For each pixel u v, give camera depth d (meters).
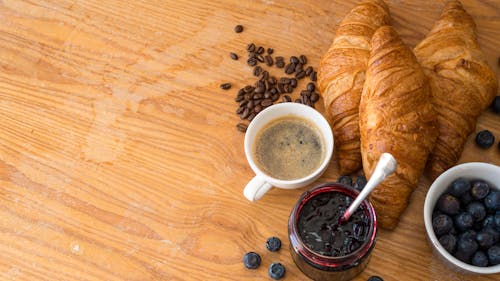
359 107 0.74
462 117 0.74
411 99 0.70
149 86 0.83
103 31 0.87
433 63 0.75
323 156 0.76
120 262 0.76
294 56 0.83
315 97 0.81
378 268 0.74
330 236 0.68
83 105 0.83
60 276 0.76
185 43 0.85
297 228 0.68
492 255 0.69
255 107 0.81
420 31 0.83
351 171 0.77
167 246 0.76
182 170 0.79
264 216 0.77
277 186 0.74
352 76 0.75
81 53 0.86
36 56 0.86
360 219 0.68
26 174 0.81
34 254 0.77
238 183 0.78
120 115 0.82
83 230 0.78
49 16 0.88
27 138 0.82
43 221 0.78
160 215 0.78
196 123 0.81
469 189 0.72
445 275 0.73
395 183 0.71
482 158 0.78
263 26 0.85
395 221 0.74
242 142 0.80
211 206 0.78
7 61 0.86
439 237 0.71
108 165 0.80
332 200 0.69
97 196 0.79
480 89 0.74
